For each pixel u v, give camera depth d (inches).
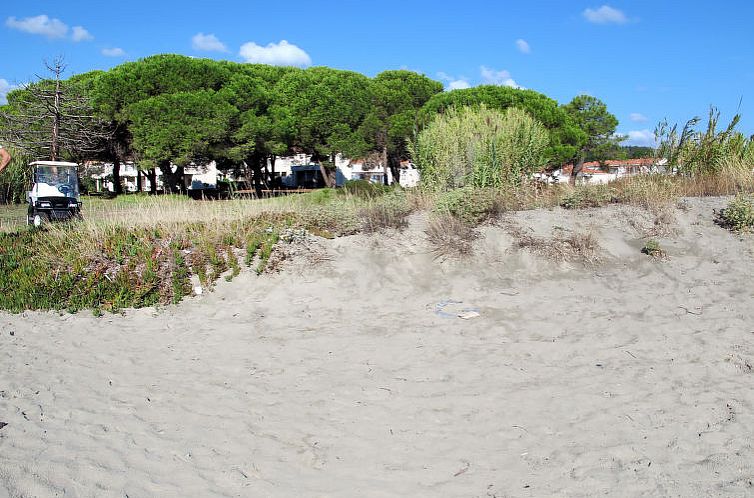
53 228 454.3
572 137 1357.0
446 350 266.8
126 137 1352.1
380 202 465.7
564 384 223.0
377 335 293.3
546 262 378.6
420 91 1657.2
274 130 1338.6
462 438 185.5
